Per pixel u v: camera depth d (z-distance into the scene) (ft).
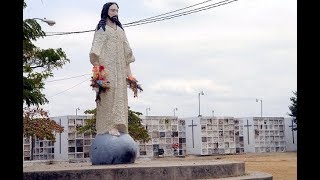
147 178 37.17
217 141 226.58
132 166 38.14
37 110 90.43
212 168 40.34
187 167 38.91
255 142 232.53
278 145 239.30
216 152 224.33
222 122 230.27
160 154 204.44
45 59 69.36
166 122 213.87
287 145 242.99
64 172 35.27
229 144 230.27
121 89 47.19
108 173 36.09
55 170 35.37
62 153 176.35
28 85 59.93
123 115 46.93
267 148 235.40
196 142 222.28
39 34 58.39
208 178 39.73
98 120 46.73
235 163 42.68
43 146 181.37
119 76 47.26
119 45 47.96
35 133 86.28
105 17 48.47
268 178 42.14
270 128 238.68
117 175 36.32
